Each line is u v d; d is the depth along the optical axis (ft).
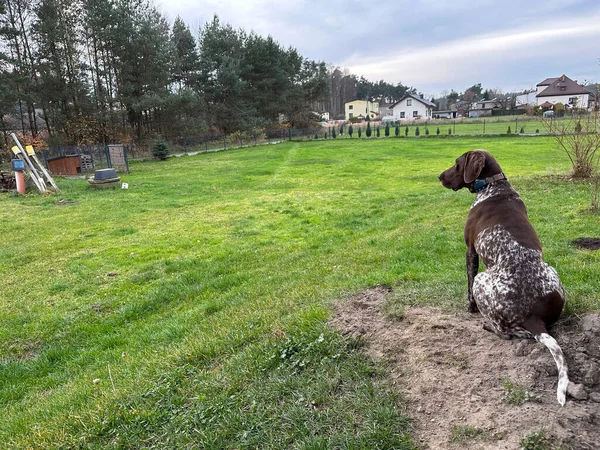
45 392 14.21
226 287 21.59
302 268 21.77
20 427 11.52
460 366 9.26
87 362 15.80
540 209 27.55
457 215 29.99
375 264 19.95
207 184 60.39
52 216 41.78
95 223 38.27
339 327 12.00
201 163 91.35
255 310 15.94
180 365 12.33
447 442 7.32
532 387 8.13
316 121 201.98
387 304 13.15
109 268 26.43
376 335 11.32
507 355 9.25
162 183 62.54
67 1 105.19
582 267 14.51
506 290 9.11
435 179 56.29
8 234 35.24
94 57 113.70
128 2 115.34
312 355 10.86
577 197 30.60
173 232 34.32
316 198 46.29
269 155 102.42
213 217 39.11
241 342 12.87
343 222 34.04
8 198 52.90
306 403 9.11
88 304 21.17
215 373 11.22
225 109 146.92
